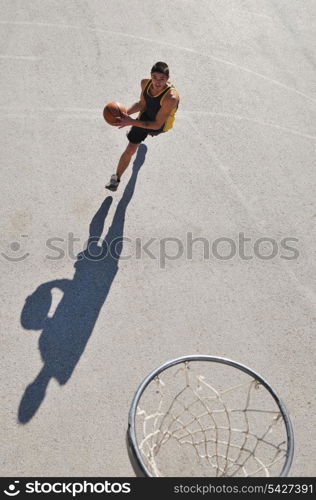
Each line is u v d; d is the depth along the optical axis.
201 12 10.38
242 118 8.60
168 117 6.47
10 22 9.47
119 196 7.29
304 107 8.95
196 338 6.09
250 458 5.27
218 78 9.16
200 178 7.67
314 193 7.74
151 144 7.98
